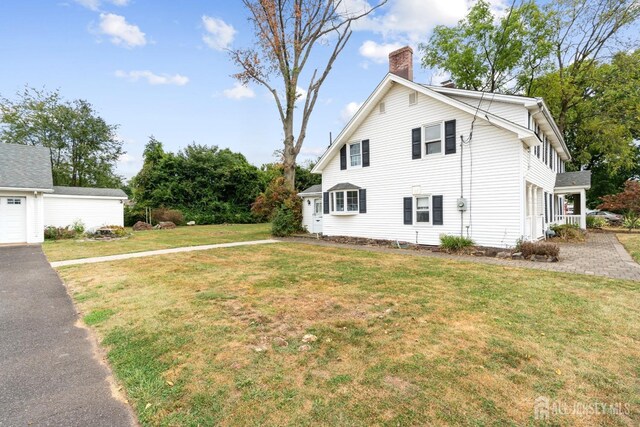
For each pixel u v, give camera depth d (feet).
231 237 52.54
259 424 6.98
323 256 30.96
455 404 7.61
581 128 73.15
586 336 11.46
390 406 7.55
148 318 13.69
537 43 67.21
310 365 9.54
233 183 100.73
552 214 51.96
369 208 43.86
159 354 10.39
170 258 30.19
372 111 43.21
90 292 18.20
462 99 37.42
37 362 10.14
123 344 11.22
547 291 17.35
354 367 9.39
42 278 22.24
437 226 36.81
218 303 15.66
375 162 42.98
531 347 10.61
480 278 20.65
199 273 22.93
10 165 49.34
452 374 8.93
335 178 48.57
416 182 38.65
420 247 36.91
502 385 8.39
